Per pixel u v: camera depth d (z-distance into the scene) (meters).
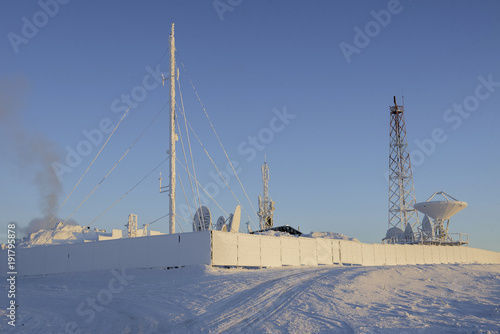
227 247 35.09
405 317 15.08
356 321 14.45
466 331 12.69
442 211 74.06
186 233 34.91
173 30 45.47
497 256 89.62
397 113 84.81
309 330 13.23
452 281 29.50
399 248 61.91
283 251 41.28
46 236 67.69
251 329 13.59
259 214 79.56
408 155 82.69
